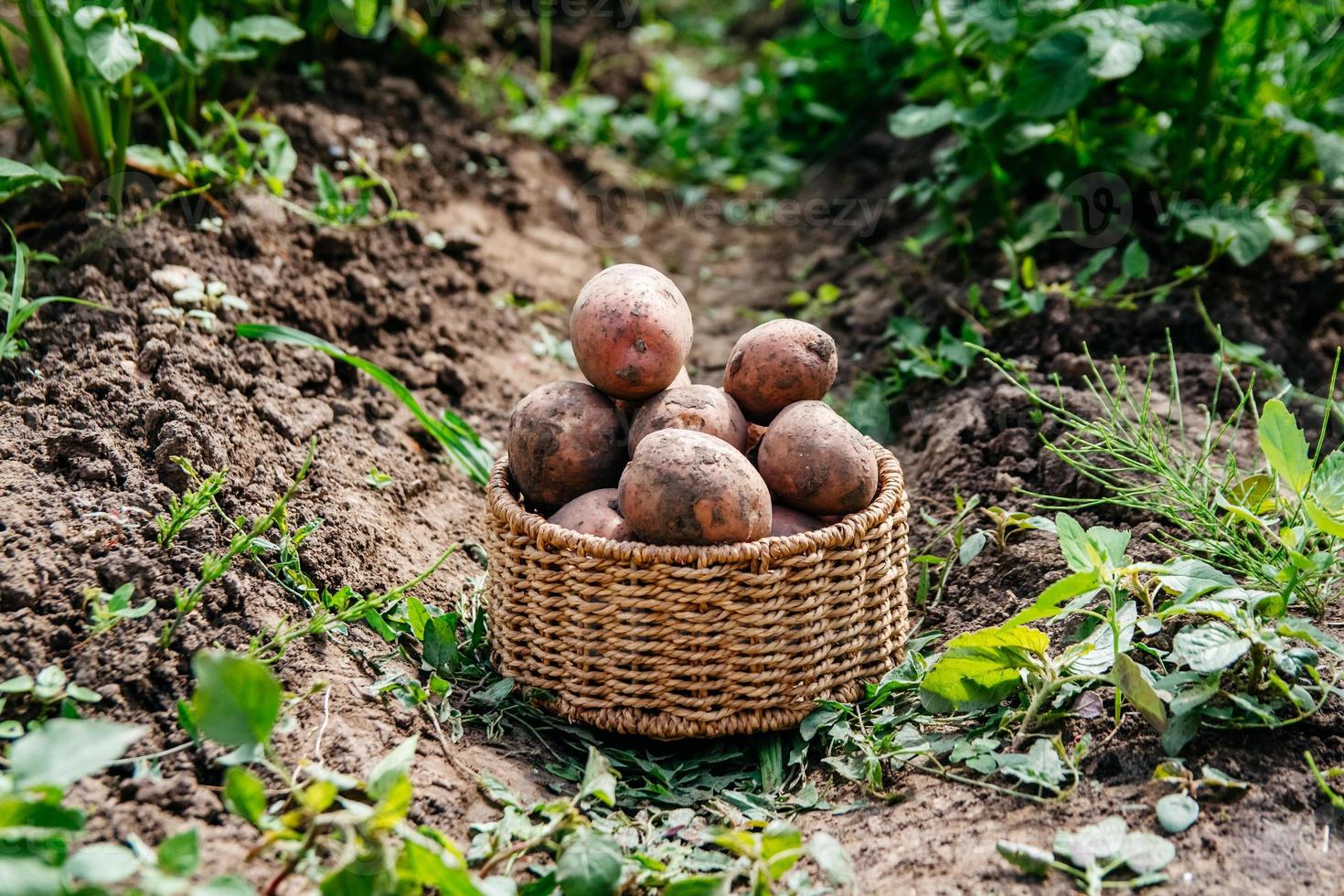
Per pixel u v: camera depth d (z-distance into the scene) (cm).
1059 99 128
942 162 149
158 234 125
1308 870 87
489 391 134
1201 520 104
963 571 113
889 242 156
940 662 98
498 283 148
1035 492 117
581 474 102
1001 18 134
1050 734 97
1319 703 93
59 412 108
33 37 125
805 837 94
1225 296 133
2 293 112
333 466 114
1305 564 95
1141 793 92
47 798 83
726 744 101
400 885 84
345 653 101
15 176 116
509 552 99
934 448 124
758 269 163
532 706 101
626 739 102
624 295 102
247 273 126
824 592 98
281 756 93
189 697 95
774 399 104
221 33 144
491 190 160
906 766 98
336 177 143
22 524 99
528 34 196
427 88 167
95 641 95
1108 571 97
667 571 95
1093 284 135
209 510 105
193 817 89
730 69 220
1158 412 121
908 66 152
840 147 184
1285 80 142
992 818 93
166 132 137
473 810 94
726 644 97
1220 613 94
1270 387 125
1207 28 129
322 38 160
